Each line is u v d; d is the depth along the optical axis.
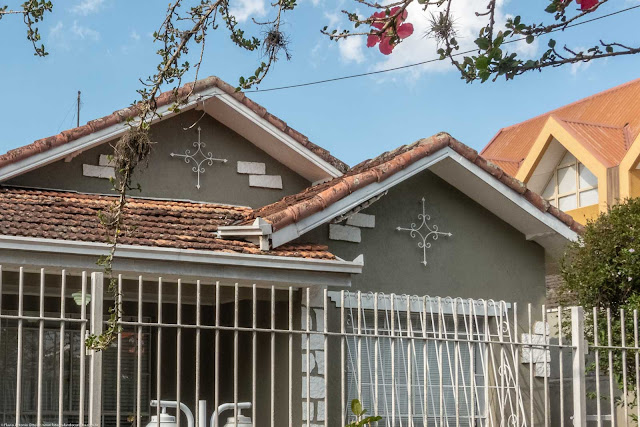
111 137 12.99
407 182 12.52
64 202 11.59
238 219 12.20
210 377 12.27
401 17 5.28
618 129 24.58
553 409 12.77
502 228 13.05
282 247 10.98
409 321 9.00
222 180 13.89
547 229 12.86
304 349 10.99
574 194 23.98
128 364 11.89
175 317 12.36
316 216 11.16
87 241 10.09
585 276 12.73
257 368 11.59
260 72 5.91
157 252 10.23
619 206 13.05
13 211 10.80
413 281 12.29
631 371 12.07
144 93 6.34
